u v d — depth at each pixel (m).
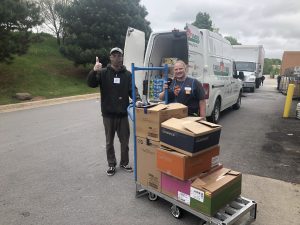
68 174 4.74
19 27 12.59
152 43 6.96
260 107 11.91
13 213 3.59
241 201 3.43
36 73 16.81
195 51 6.63
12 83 14.25
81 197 3.98
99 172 4.82
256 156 5.59
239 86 10.93
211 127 3.34
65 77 17.97
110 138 4.70
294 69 17.55
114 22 18.17
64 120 8.79
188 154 3.15
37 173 4.78
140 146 3.78
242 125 8.32
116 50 4.38
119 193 4.09
